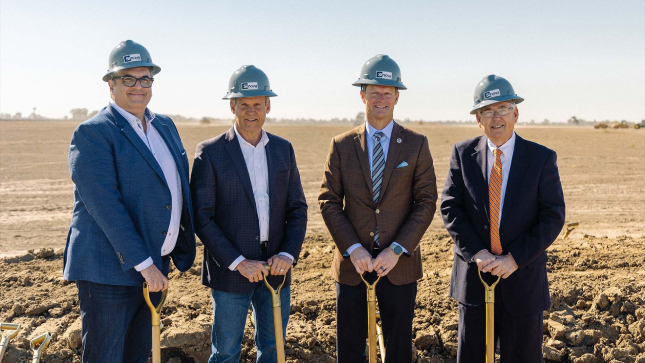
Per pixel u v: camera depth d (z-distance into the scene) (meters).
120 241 3.35
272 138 4.11
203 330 4.62
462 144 4.07
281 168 4.02
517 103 3.87
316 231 9.84
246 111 3.84
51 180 17.45
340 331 4.12
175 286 6.00
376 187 4.01
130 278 3.54
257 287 4.09
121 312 3.59
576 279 5.62
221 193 3.91
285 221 4.14
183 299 5.47
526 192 3.75
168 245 3.75
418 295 5.46
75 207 3.63
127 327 3.66
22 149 27.47
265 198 3.97
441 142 34.75
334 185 4.10
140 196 3.55
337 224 3.99
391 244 3.90
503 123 3.75
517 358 3.80
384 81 3.86
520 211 3.76
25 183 16.78
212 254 3.85
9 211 12.47
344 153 4.05
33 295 5.60
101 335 3.55
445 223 3.97
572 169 19.55
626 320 4.82
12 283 6.04
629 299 4.96
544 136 42.22
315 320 5.21
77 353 4.59
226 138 3.96
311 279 6.19
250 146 3.95
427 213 3.98
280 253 3.90
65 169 20.14
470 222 3.92
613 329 4.76
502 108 3.74
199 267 6.54
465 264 3.94
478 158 3.91
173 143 3.90
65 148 28.20
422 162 4.02
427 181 4.04
